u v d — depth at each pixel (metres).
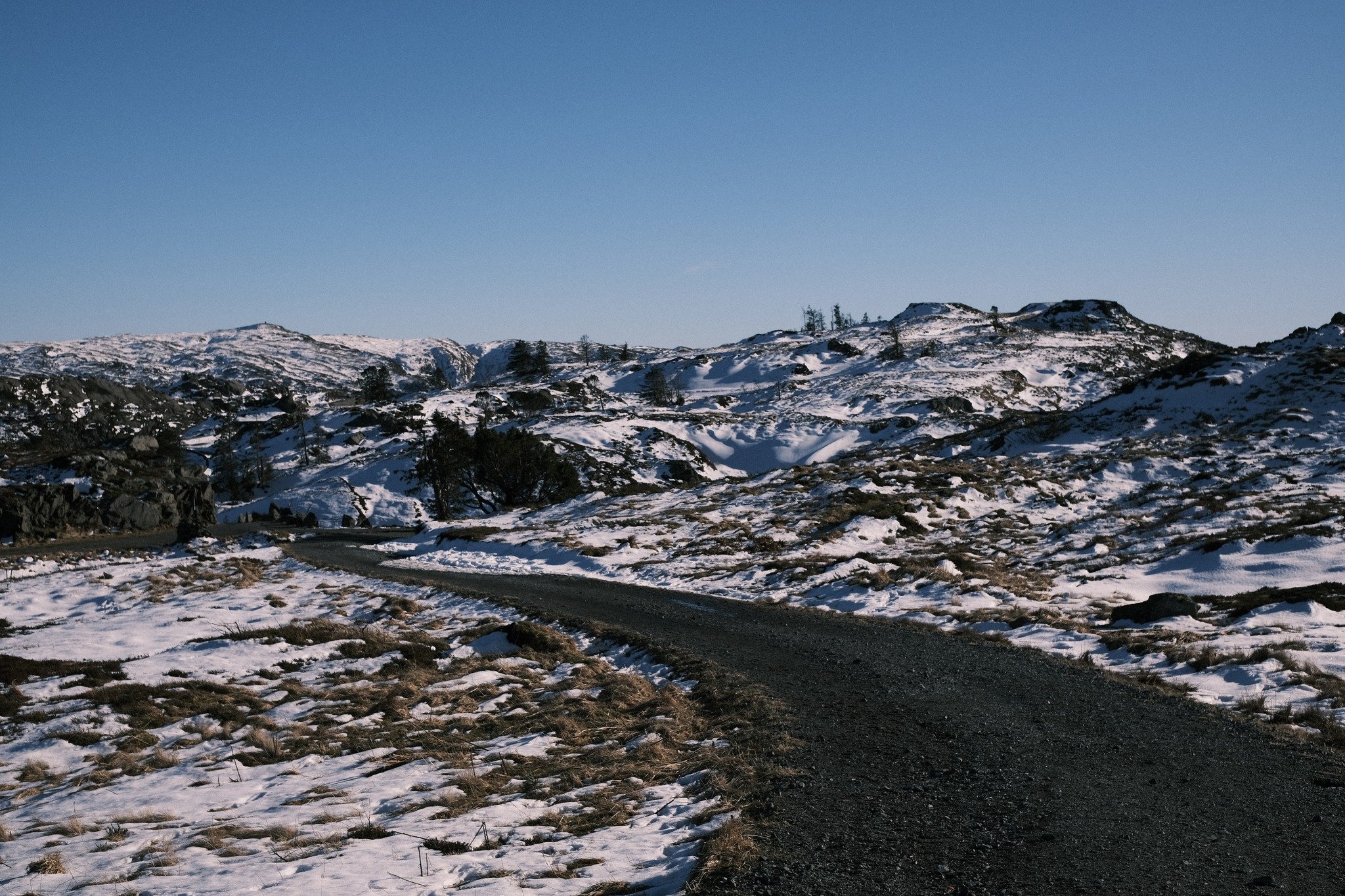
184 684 17.28
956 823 8.03
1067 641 17.27
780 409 129.38
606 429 111.12
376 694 16.34
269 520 87.00
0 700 16.34
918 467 52.44
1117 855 7.12
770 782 9.59
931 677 14.64
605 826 8.77
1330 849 7.11
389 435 130.38
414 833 8.84
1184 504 36.31
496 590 29.81
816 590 26.38
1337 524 26.61
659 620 22.67
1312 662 13.87
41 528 62.88
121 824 10.02
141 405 168.75
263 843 8.88
